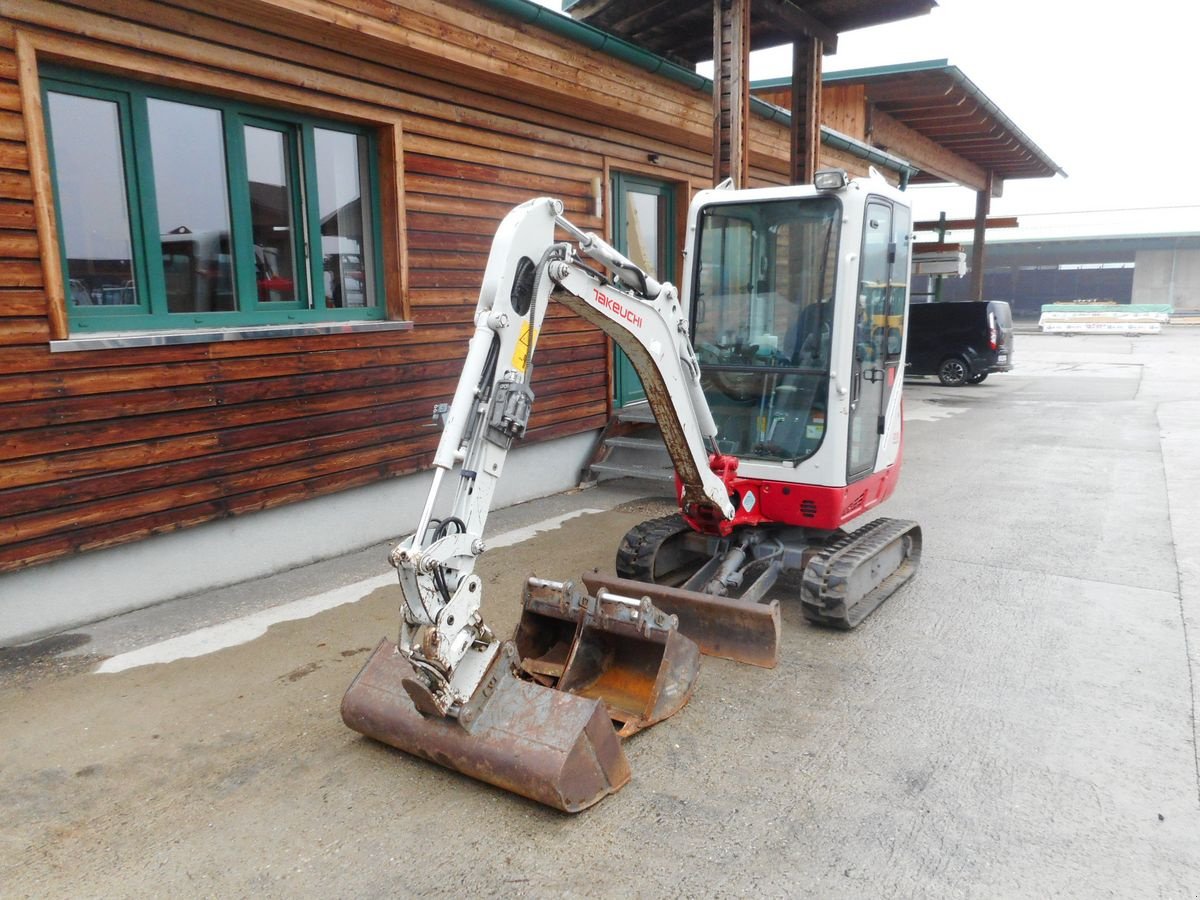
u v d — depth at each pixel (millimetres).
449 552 2953
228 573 5602
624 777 3320
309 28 5398
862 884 2777
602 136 8203
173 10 4863
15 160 4363
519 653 4074
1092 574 5773
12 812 3203
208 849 2994
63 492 4668
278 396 5652
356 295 6414
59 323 4562
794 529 5379
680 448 4477
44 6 4363
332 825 3117
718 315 5277
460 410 3051
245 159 5578
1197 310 41531
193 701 4039
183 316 5297
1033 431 11508
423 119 6434
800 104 8461
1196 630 4824
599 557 6207
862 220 4703
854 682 4207
